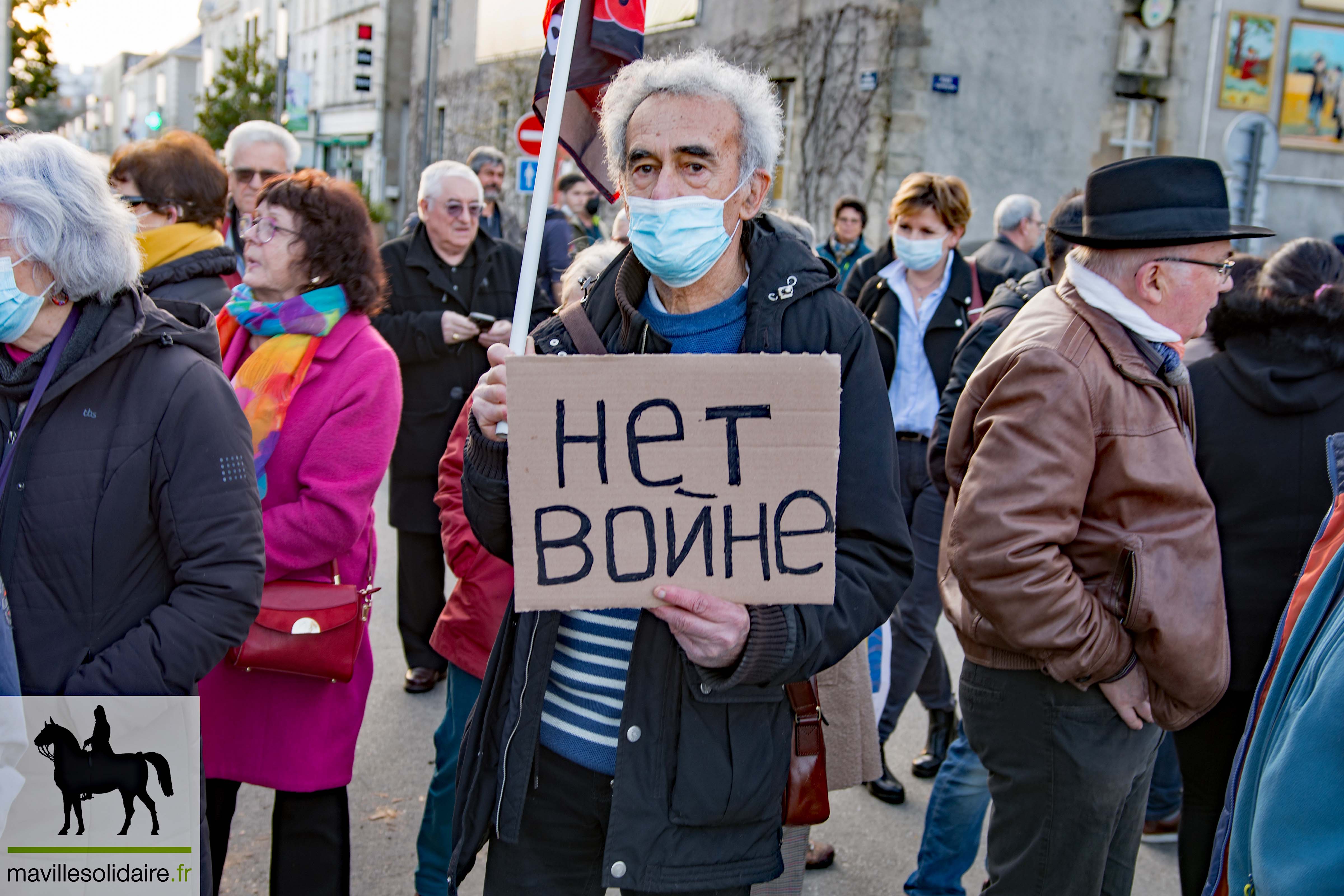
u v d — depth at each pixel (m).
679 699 1.86
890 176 12.44
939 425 3.58
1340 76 14.69
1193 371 2.74
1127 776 2.31
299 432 2.63
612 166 2.00
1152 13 13.31
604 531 1.78
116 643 1.93
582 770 1.96
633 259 2.02
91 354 1.91
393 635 5.46
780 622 1.77
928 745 4.19
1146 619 2.17
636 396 1.78
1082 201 3.36
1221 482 2.63
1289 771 1.46
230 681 2.57
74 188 1.87
